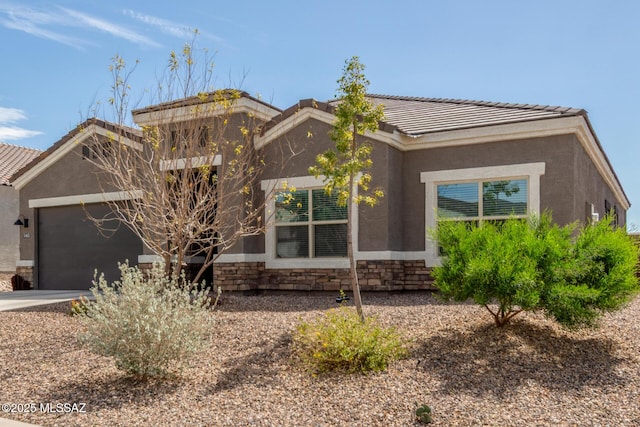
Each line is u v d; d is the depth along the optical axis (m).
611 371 7.29
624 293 8.41
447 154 14.42
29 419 6.31
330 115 14.54
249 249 15.35
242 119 14.95
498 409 6.20
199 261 16.77
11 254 26.39
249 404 6.60
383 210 14.10
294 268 15.09
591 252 8.43
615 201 23.27
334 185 9.95
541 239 8.66
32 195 20.12
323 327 8.18
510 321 9.26
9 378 7.79
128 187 12.38
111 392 7.15
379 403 6.45
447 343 8.35
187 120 13.16
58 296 16.47
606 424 5.79
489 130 13.78
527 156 13.55
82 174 18.98
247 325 9.83
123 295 7.92
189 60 13.00
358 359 7.50
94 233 19.02
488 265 8.30
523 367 7.45
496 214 13.93
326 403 6.53
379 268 14.09
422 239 14.66
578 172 13.63
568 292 8.05
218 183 12.61
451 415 6.06
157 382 7.49
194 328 8.07
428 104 18.05
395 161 14.59
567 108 14.09
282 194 13.52
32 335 10.05
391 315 10.09
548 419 5.93
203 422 6.10
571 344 8.30
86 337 7.63
